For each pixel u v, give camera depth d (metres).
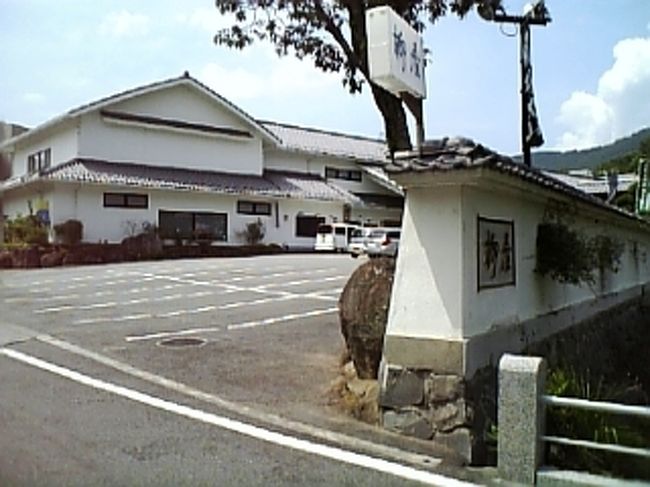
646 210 16.69
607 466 4.26
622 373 9.50
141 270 18.88
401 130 7.10
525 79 8.98
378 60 4.58
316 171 33.56
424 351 4.86
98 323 9.91
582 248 7.32
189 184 25.56
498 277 5.46
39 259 21.78
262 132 29.89
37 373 6.61
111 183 23.48
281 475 4.06
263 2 7.68
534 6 8.83
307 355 7.64
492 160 4.47
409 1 7.03
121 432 4.80
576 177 29.73
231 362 7.25
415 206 5.00
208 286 14.92
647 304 12.97
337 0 7.31
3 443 4.53
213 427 4.96
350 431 4.93
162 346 8.15
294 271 18.44
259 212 28.92
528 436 3.98
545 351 6.58
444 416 4.73
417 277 4.96
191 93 27.61
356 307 5.93
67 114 24.19
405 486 3.94
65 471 4.05
